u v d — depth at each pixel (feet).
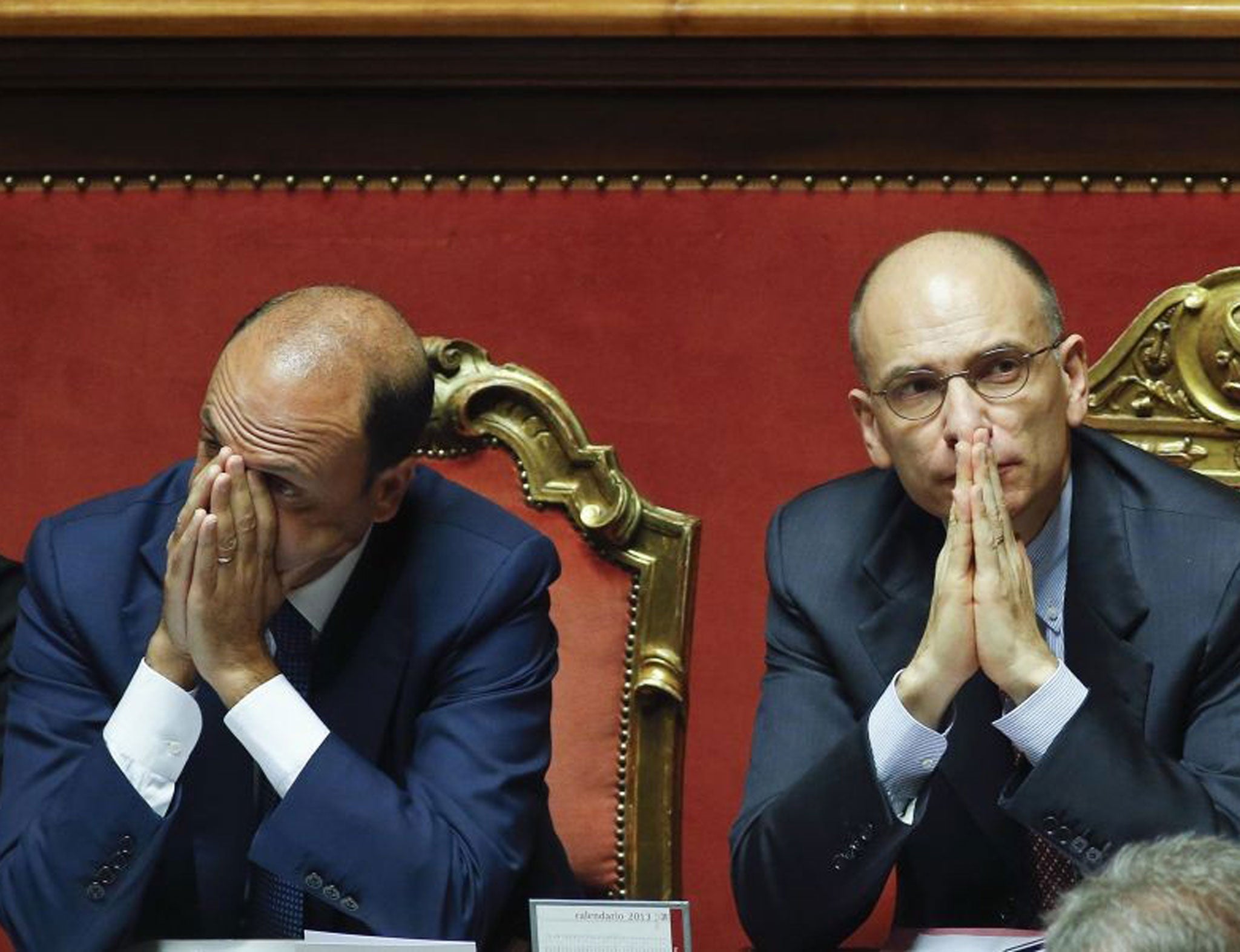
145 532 30.35
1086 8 41.65
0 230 45.24
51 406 45.19
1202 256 43.04
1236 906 13.60
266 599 27.53
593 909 23.39
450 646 29.43
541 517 34.01
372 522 28.78
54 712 29.27
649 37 43.06
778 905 28.40
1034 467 28.76
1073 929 13.82
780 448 44.19
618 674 33.55
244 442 27.17
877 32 42.34
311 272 44.96
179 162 45.01
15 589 34.01
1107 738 27.02
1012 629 27.66
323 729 27.43
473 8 42.91
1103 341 43.34
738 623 44.09
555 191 44.55
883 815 27.48
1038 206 43.42
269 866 26.84
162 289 45.11
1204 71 42.24
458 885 27.20
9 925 27.17
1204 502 30.27
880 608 30.55
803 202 43.96
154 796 27.09
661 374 44.45
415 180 44.80
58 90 44.91
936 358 28.68
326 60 44.04
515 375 34.27
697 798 43.75
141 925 28.73
